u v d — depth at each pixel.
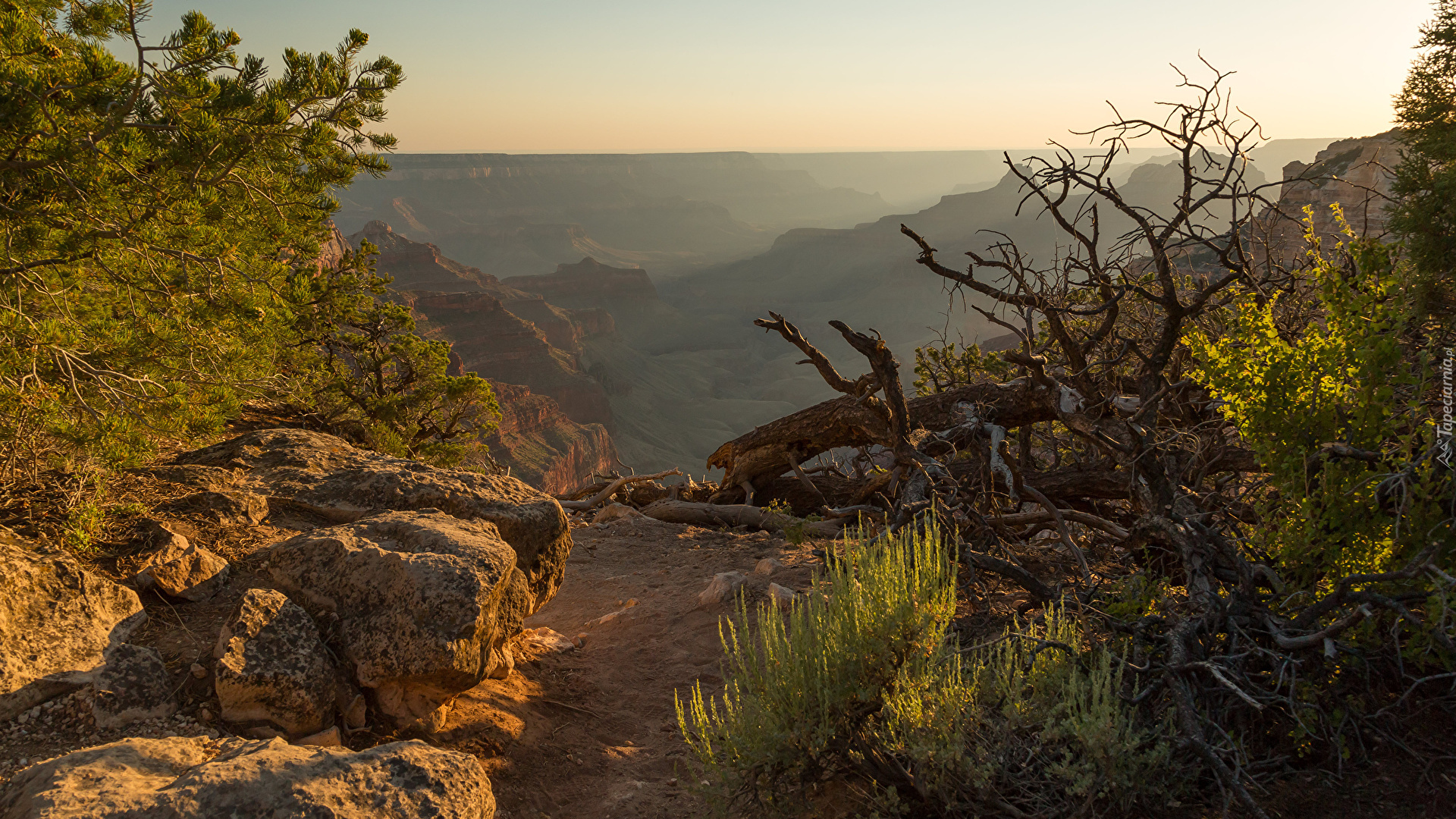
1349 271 4.96
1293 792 3.45
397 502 5.31
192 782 2.58
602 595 7.92
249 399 8.48
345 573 4.15
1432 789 3.36
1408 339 5.49
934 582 4.29
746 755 3.64
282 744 2.95
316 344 17.66
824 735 3.61
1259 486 5.45
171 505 4.88
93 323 6.85
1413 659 3.81
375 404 18.73
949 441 9.90
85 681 3.33
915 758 3.40
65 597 3.59
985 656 4.43
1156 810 3.36
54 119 5.39
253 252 8.48
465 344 166.50
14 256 6.07
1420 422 4.38
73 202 5.90
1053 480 9.55
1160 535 5.21
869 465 13.56
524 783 4.21
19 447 4.82
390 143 7.73
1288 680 3.77
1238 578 4.53
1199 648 4.00
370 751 2.97
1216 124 6.23
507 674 4.98
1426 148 7.33
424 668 3.86
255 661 3.59
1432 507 4.07
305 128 6.46
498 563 4.35
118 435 5.25
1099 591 5.27
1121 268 8.07
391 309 19.28
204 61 5.81
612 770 4.48
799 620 3.99
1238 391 4.81
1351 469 4.34
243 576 4.38
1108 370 9.38
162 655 3.69
